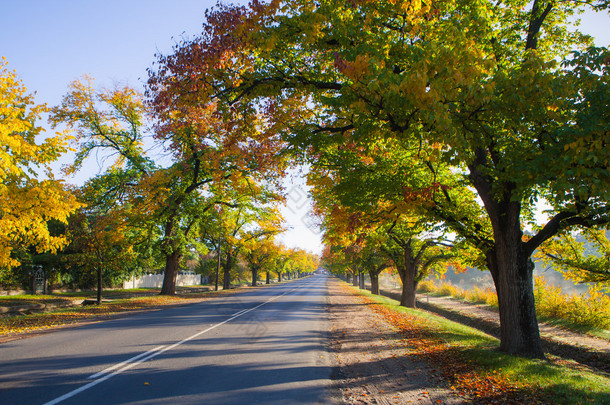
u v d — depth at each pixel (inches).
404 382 258.4
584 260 481.4
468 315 998.4
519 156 278.7
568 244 486.9
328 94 428.5
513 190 274.2
